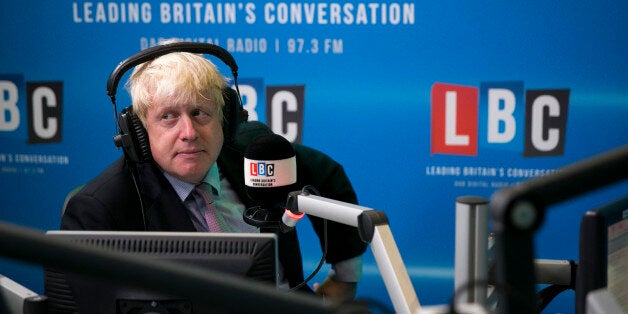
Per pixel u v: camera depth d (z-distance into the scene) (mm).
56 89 3311
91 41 3262
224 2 3174
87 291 1354
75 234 1373
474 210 1134
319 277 3283
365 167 3201
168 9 3203
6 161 3395
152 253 1343
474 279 1140
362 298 783
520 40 3027
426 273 3240
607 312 923
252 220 1533
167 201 1889
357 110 3170
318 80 3174
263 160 1505
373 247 1263
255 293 705
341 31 3127
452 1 3039
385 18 3088
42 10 3268
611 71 2998
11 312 1355
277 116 3219
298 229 3271
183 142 1840
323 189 2486
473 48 3059
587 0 2971
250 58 3195
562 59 3018
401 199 3203
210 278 700
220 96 1910
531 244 689
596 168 650
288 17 3146
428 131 3141
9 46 3309
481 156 3125
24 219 3420
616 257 1368
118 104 3291
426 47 3084
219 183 1976
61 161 3359
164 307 1326
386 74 3125
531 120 3074
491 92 3076
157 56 1870
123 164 1951
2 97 3348
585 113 3041
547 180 669
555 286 1672
